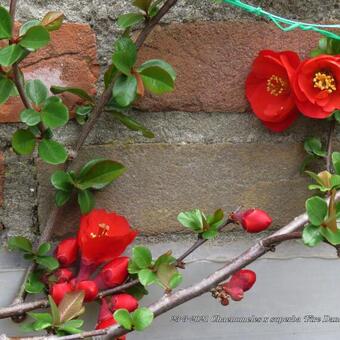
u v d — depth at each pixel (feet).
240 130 2.35
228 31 2.29
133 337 2.37
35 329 2.10
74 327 2.12
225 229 2.39
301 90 2.22
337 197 2.23
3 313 2.22
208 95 2.31
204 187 2.36
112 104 2.23
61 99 2.25
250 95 2.31
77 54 2.25
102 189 2.32
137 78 2.13
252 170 2.37
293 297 2.42
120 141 2.31
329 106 2.23
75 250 2.25
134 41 2.26
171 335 2.38
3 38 1.95
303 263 2.41
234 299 2.20
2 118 2.25
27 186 2.30
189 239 2.38
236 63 2.31
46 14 2.10
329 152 2.35
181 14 2.27
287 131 2.37
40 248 2.24
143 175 2.33
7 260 2.31
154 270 2.22
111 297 2.25
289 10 2.32
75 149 2.24
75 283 2.23
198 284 2.20
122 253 2.33
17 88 2.07
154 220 2.35
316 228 2.10
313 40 2.33
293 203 2.40
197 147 2.34
